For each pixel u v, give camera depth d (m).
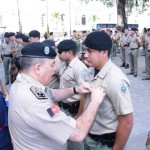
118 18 20.30
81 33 17.48
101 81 2.10
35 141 1.69
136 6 23.11
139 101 6.69
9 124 1.82
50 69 1.81
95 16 42.41
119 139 2.11
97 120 2.21
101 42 2.06
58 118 1.67
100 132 2.22
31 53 1.76
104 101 2.12
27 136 1.69
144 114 5.68
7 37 8.37
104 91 1.93
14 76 3.19
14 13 39.53
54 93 2.36
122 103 2.02
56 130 1.67
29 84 1.75
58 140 1.68
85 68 3.04
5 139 2.13
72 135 1.69
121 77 2.05
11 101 1.74
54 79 3.32
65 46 3.14
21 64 1.81
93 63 2.12
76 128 1.71
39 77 1.79
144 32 13.30
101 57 2.10
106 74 2.09
